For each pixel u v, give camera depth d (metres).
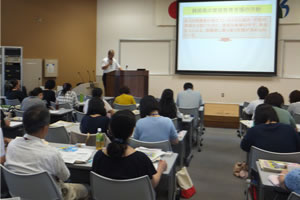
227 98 8.31
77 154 2.32
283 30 7.86
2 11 6.89
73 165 2.15
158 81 8.74
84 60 8.83
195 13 8.23
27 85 7.39
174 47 8.57
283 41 7.88
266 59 7.92
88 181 2.61
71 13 8.41
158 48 8.69
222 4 8.07
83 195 2.19
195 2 8.20
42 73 7.76
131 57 8.91
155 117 3.08
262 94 4.77
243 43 8.02
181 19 8.32
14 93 5.59
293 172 1.80
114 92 7.14
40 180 1.85
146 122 3.05
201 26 8.23
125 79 7.13
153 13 8.66
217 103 8.38
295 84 7.89
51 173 1.93
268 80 8.02
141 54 8.82
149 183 1.81
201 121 5.59
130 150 1.91
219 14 8.11
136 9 8.77
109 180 1.81
